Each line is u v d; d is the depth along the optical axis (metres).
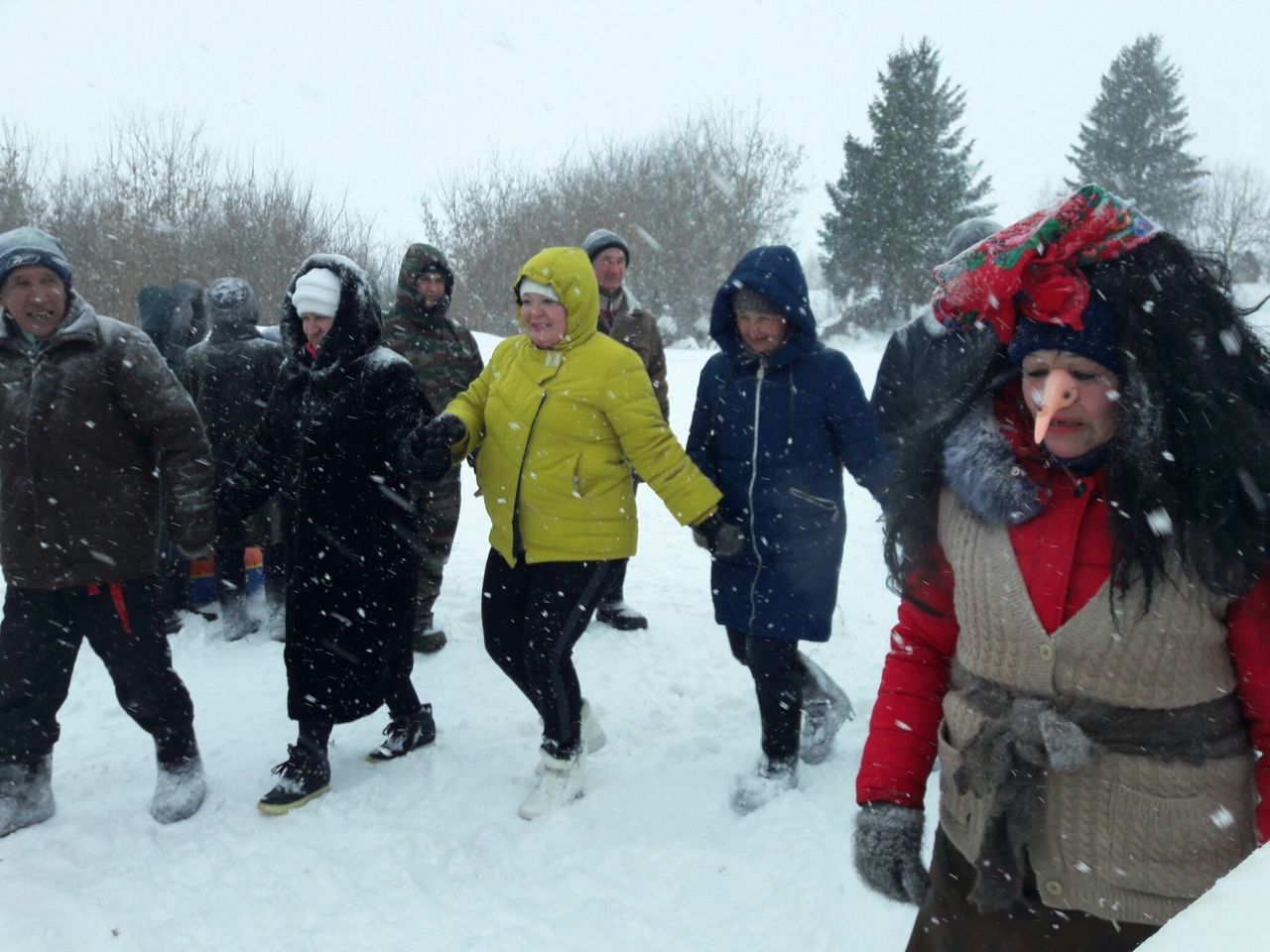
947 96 39.72
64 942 3.02
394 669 4.01
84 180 22.77
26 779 3.67
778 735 3.68
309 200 24.16
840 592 6.31
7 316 3.54
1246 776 1.67
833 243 40.59
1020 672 1.71
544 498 3.53
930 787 3.58
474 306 28.09
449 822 3.65
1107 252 1.57
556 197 30.52
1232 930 0.80
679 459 3.53
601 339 3.61
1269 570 1.56
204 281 22.81
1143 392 1.54
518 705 4.70
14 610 3.55
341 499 3.72
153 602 3.67
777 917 2.98
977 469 1.72
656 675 5.02
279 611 5.60
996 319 1.63
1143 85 46.44
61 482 3.46
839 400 3.59
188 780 3.76
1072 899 1.70
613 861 3.36
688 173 32.59
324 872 3.36
